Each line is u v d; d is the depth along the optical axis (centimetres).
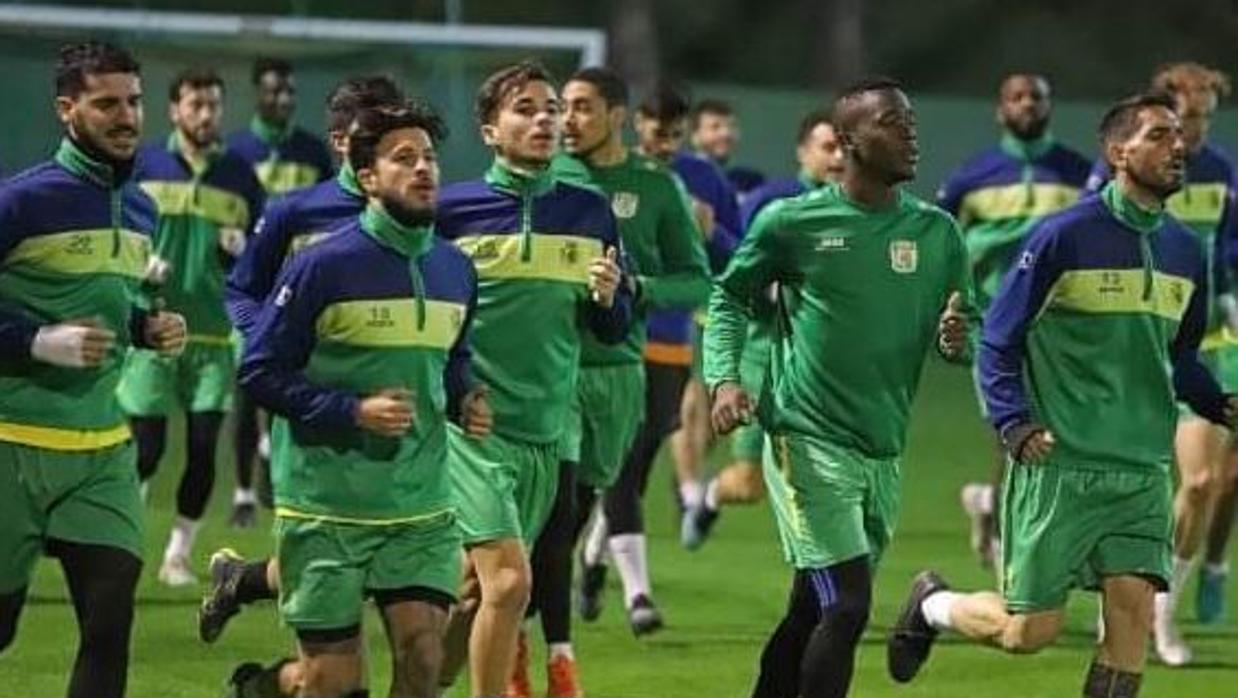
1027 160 2708
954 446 4112
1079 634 2400
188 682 2100
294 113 3531
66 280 1597
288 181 2934
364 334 1555
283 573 1580
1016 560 1789
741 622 2456
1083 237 1736
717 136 3309
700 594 2627
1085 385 1755
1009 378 1731
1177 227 1766
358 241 1557
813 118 2573
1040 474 1767
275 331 1549
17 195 1588
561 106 1925
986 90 7356
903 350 1700
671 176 2186
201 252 2591
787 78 7312
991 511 2867
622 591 2616
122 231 1619
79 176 1606
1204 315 1789
